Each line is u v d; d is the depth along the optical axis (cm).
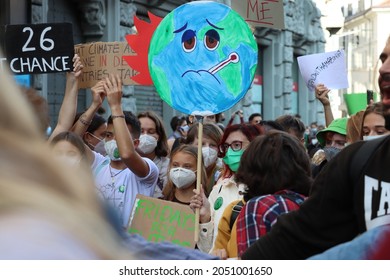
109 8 2830
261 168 602
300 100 5731
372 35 13325
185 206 797
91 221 176
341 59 1429
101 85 969
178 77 846
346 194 409
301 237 424
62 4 2666
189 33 844
